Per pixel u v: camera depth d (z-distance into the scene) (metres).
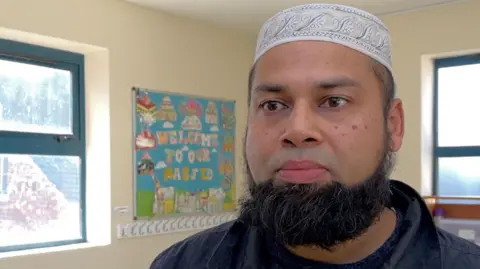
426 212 0.68
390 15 3.12
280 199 0.62
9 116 2.44
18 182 2.47
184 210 3.04
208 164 3.19
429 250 0.66
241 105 3.46
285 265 0.69
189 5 2.87
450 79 3.15
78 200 2.75
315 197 0.60
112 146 2.70
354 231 0.62
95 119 2.74
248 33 3.51
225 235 0.78
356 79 0.65
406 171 3.05
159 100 2.93
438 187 3.19
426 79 3.10
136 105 2.81
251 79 0.73
